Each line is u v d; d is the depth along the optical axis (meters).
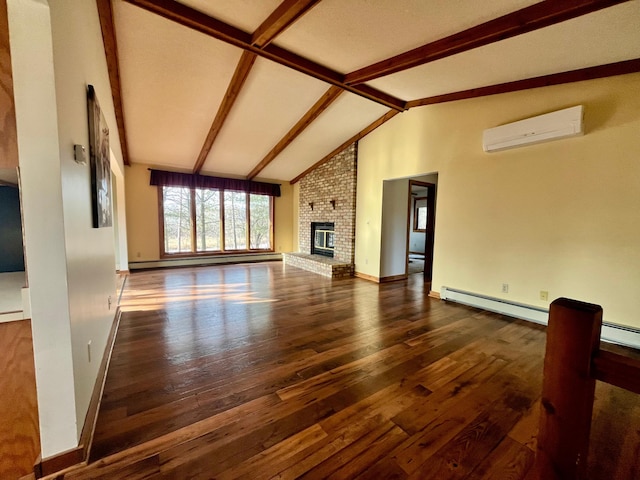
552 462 0.70
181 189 6.65
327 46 2.94
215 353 2.41
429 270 5.73
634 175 2.60
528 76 3.07
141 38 2.92
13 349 1.27
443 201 4.16
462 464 1.33
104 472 1.26
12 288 1.60
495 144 3.42
